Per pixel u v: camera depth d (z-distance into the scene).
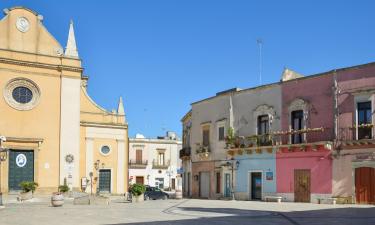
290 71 36.09
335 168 30.36
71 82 41.47
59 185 39.84
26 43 40.34
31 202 33.66
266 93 35.94
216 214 20.81
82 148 45.09
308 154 32.06
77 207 26.66
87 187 44.50
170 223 16.59
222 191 38.88
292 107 33.72
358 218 18.20
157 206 27.19
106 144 46.19
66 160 40.41
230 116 38.81
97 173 45.22
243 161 36.81
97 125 45.91
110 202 33.81
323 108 31.62
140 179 76.56
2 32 39.53
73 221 17.70
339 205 27.98
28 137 39.34
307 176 32.00
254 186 35.84
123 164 46.62
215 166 40.25
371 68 29.19
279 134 33.94
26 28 40.53
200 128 43.00
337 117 30.56
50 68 40.78
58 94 40.97
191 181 44.22
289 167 33.25
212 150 40.84
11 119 39.00
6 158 36.84
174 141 79.50
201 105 43.19
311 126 32.31
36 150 39.50
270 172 34.53
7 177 38.19
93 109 46.31
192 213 21.45
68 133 40.78
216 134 40.56
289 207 25.92
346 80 30.39
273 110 35.16
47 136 40.09
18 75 39.50
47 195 38.38
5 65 39.06
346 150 29.88
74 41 42.22
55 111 40.69
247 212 21.98
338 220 17.38
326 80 31.66
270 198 33.75
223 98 40.09
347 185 29.62
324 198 30.72
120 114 47.34
